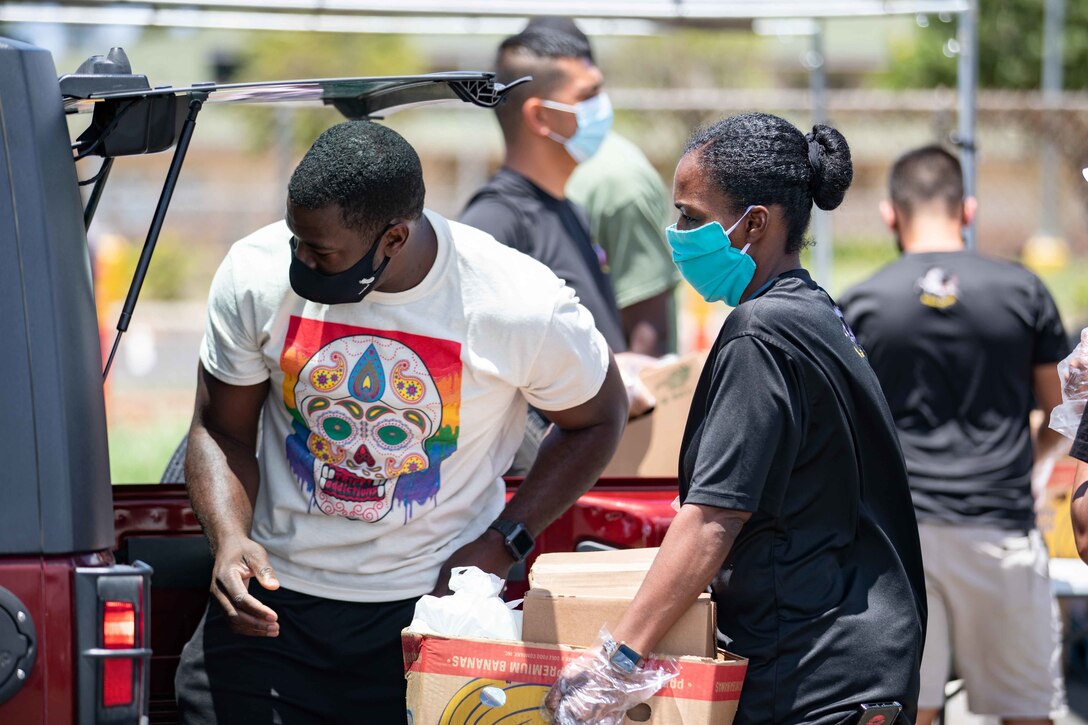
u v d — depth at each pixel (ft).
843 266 214.69
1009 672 43.96
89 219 27.91
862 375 26.78
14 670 21.91
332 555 30.01
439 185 206.18
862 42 276.21
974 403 43.98
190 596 32.99
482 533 30.83
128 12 57.06
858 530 26.96
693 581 25.61
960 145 58.80
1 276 21.99
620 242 55.62
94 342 23.13
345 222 26.61
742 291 27.86
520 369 29.45
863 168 213.87
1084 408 28.45
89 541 22.53
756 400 25.63
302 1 53.31
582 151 48.08
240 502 29.94
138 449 88.84
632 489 36.19
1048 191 206.18
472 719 26.25
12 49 22.44
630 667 25.39
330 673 30.04
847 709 25.71
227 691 30.12
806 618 26.09
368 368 28.91
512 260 29.71
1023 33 216.33
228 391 30.35
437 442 29.60
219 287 29.86
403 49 224.33
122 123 27.12
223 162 232.94
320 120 174.81
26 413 21.98
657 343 56.24
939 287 44.11
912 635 26.48
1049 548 49.47
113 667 22.34
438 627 26.96
